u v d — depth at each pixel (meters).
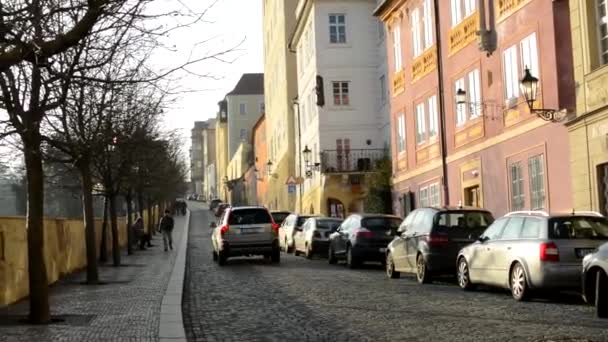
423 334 11.17
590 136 19.33
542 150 21.73
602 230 14.59
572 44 20.27
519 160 23.12
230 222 28.45
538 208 22.06
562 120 20.56
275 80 71.62
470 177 26.83
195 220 83.75
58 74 8.99
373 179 38.38
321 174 45.19
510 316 12.75
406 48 33.56
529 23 22.14
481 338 10.62
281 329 12.20
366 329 11.84
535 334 10.74
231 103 124.19
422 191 32.06
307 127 51.19
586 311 13.25
